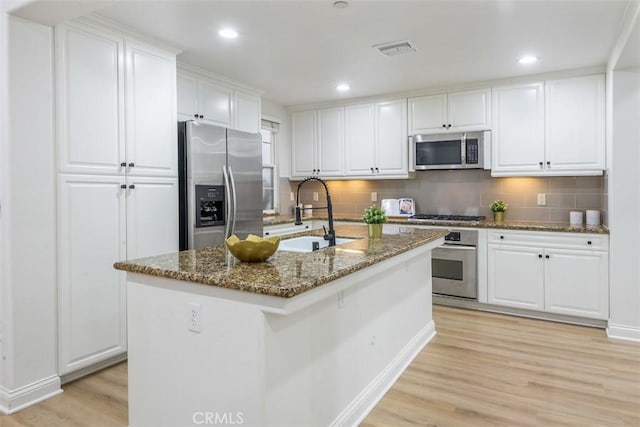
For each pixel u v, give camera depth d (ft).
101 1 6.93
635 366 9.26
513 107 13.57
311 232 10.85
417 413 7.43
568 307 12.10
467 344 10.66
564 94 12.78
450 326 12.05
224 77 13.19
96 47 8.71
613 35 9.91
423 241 8.96
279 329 5.34
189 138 10.71
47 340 7.97
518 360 9.64
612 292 11.18
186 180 10.85
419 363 9.52
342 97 16.38
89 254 8.61
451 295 13.98
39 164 7.79
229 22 9.11
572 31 9.70
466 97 14.33
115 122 9.09
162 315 5.99
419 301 10.51
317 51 10.99
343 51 11.00
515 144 13.57
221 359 5.38
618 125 10.94
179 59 11.53
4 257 7.51
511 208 14.66
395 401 7.87
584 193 13.48
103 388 8.35
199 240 10.89
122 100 9.23
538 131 13.20
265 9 8.48
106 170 8.90
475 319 12.66
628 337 10.99
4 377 7.58
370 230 9.42
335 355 6.70
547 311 12.44
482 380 8.66
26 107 7.58
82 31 8.45
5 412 7.44
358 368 7.45
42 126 7.81
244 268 5.87
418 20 9.09
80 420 7.22
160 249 10.10
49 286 7.98
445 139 14.60
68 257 8.26
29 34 7.61
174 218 10.48
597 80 12.32
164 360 6.00
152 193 9.92
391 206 16.42
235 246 6.19
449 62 11.98
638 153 10.78
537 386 8.36
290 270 5.71
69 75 8.21
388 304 8.70
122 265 6.27
